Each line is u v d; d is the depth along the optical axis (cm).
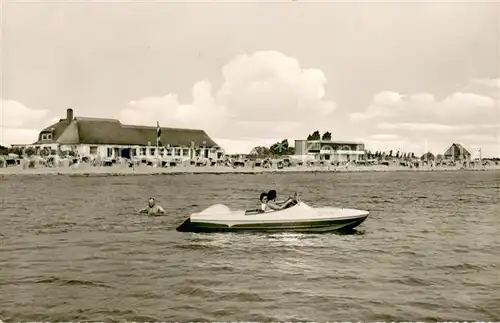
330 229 1881
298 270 1402
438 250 1694
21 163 5994
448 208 3086
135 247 1716
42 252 1642
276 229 1856
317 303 1138
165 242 1794
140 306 1120
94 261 1512
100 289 1234
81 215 2572
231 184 5194
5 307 1114
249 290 1227
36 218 2459
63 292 1212
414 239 1900
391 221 2420
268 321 1036
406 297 1187
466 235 1995
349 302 1147
